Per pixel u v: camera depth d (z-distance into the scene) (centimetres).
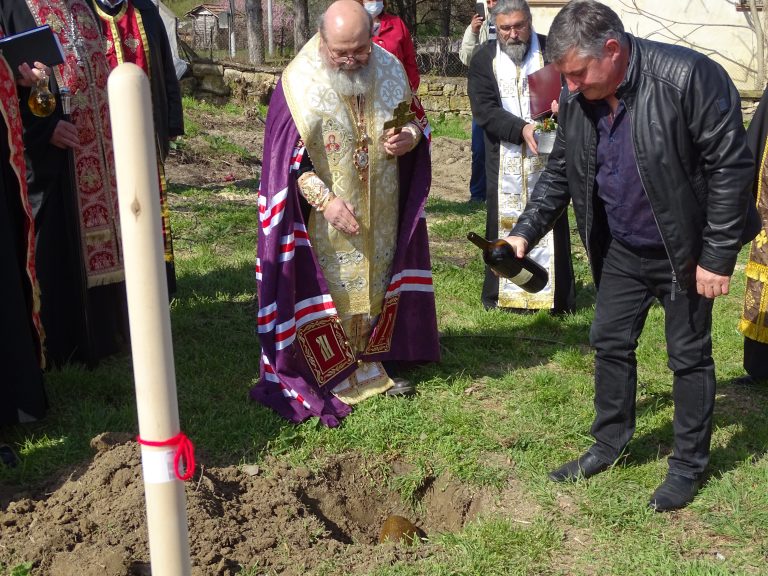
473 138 988
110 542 342
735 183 333
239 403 465
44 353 457
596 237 378
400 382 488
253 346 541
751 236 357
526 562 342
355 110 443
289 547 352
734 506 378
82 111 496
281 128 436
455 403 473
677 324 370
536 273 406
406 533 378
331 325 464
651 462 415
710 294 348
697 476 386
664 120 331
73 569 328
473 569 336
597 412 404
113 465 379
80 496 370
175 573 202
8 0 483
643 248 364
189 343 543
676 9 1597
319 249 461
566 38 324
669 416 457
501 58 611
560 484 397
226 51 2388
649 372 518
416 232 485
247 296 627
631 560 344
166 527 199
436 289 662
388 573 334
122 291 534
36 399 420
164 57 551
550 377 501
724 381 510
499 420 457
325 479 410
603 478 398
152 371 189
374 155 452
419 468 419
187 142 1270
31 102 462
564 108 367
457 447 429
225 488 388
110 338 526
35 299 429
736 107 333
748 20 1570
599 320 388
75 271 492
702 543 356
